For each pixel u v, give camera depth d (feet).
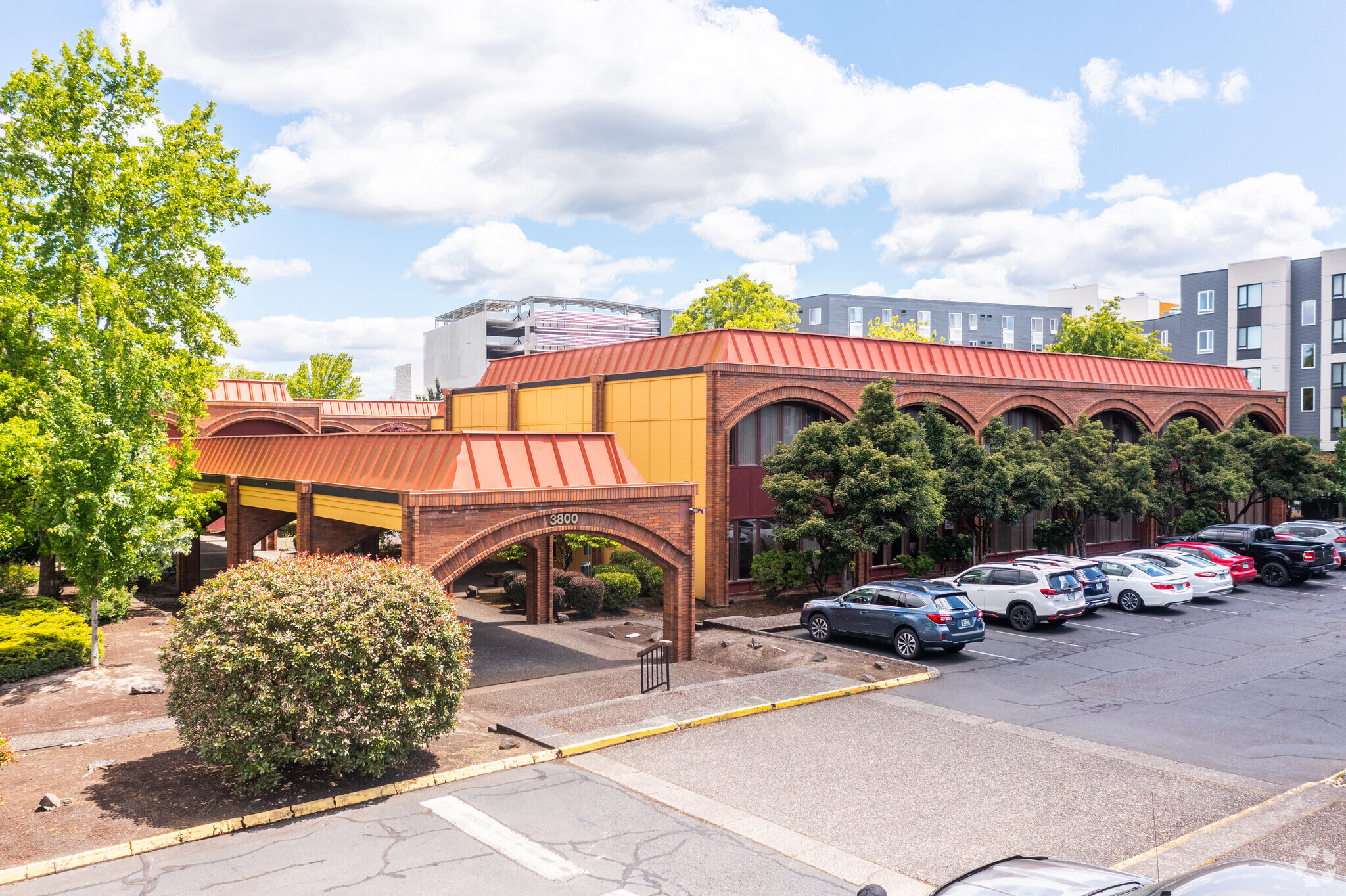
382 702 37.91
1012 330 324.60
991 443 103.09
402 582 40.98
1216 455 119.24
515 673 62.69
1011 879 21.95
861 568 99.04
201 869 30.71
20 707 51.67
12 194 76.59
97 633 59.98
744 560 94.79
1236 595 94.48
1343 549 110.73
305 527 74.02
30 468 61.00
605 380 103.35
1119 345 187.32
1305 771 40.63
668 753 43.39
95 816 34.86
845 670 60.34
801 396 95.45
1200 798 37.14
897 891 28.86
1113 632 74.95
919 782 39.24
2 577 85.25
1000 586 77.36
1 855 31.14
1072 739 45.55
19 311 71.87
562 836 33.60
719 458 88.94
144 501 61.82
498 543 58.03
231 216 94.79
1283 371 204.85
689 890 29.09
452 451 60.13
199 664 36.32
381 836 33.68
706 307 195.72
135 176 81.61
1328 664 63.00
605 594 89.35
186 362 86.28
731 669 63.87
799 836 33.47
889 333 222.07
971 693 55.21
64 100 80.28
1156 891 17.58
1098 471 108.27
